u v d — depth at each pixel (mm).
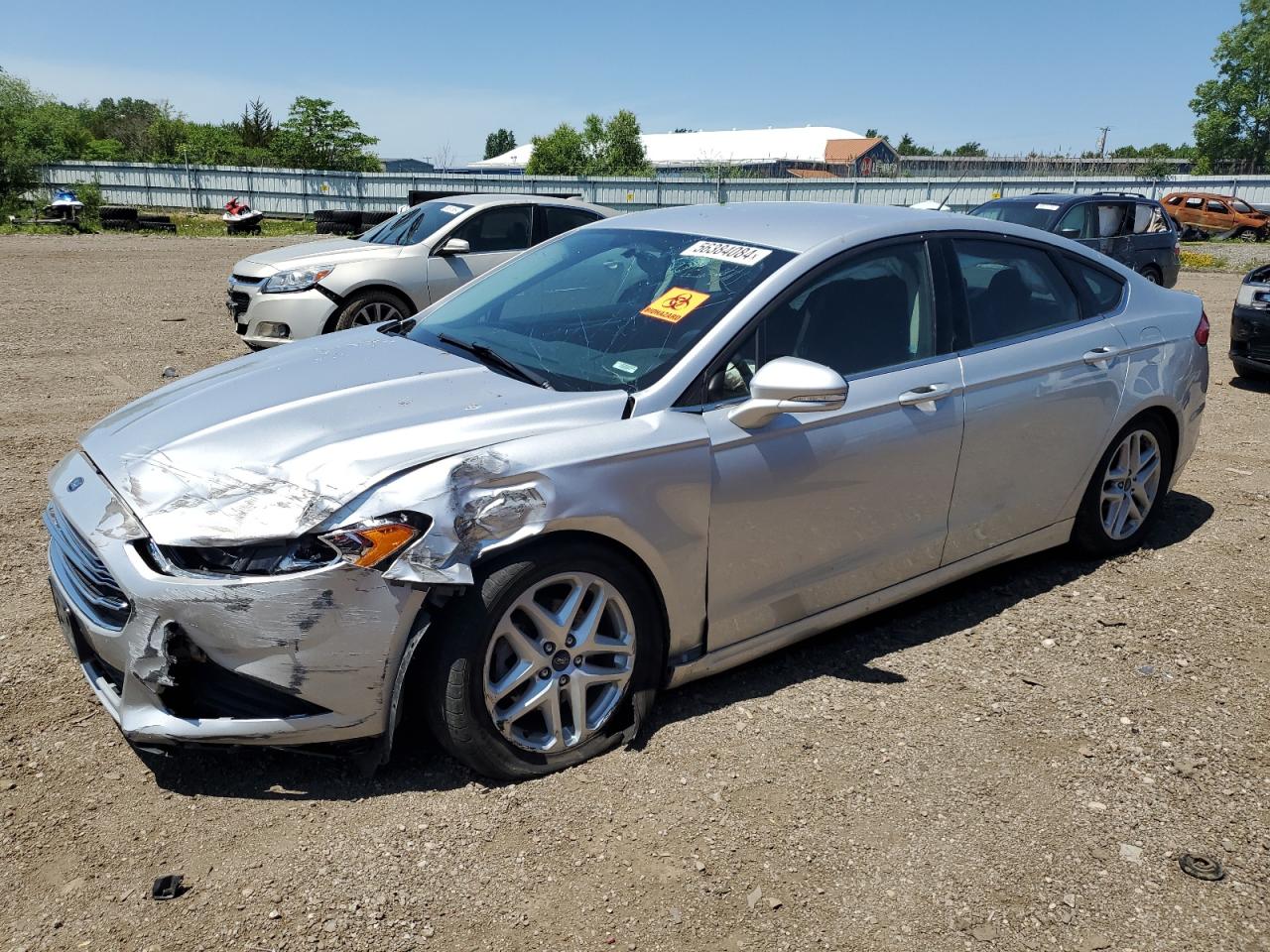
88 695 3260
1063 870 2607
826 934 2363
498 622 2709
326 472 2646
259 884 2445
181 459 2812
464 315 3867
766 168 60500
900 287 3648
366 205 37781
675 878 2521
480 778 2867
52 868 2484
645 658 3053
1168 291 4777
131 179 38500
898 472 3510
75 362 8602
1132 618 4062
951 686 3502
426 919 2354
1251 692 3518
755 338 3242
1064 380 4027
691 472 2998
